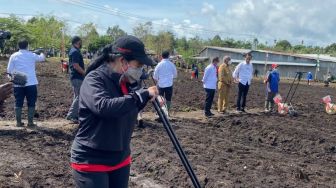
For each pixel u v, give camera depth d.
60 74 31.70
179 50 79.75
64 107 14.77
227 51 76.75
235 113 16.05
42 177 7.24
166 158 8.66
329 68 72.25
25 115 12.84
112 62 3.82
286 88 36.47
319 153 10.38
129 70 3.77
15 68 10.59
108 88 3.77
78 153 3.85
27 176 7.20
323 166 9.16
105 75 3.79
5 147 9.02
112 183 4.04
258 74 68.88
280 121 14.39
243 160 8.98
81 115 3.83
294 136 11.89
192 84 31.25
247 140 11.52
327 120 15.62
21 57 10.60
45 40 64.19
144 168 8.12
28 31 57.84
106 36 62.00
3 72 26.78
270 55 76.69
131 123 3.97
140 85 3.97
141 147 9.53
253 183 7.40
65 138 10.18
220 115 15.32
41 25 70.00
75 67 11.10
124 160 4.02
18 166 7.77
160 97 3.97
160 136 10.84
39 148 9.16
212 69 14.80
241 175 7.85
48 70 34.91
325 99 18.22
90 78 3.78
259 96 25.09
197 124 13.30
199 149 9.69
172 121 13.42
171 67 13.63
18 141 9.61
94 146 3.79
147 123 12.45
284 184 7.47
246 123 13.48
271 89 16.75
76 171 3.88
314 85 46.69
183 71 53.34
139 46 3.77
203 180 7.35
